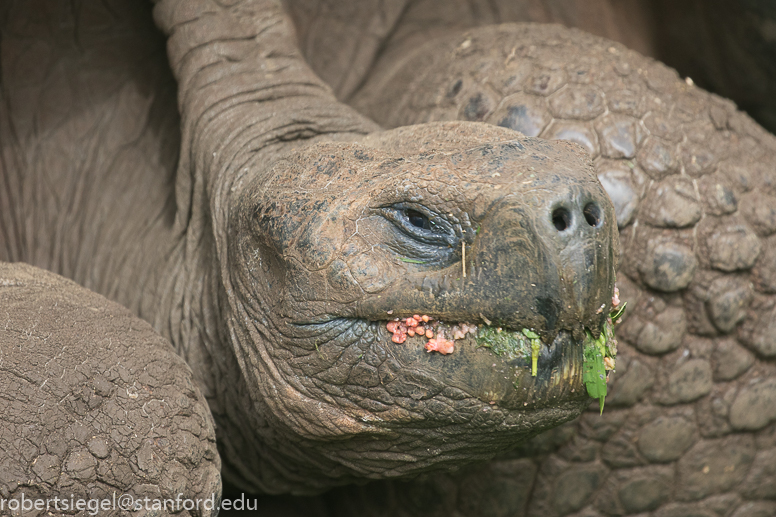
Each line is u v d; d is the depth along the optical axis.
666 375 4.62
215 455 3.51
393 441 3.17
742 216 4.65
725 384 4.73
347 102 6.16
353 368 3.00
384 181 2.97
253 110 4.47
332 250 2.95
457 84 5.04
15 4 5.64
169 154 5.25
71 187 5.49
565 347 2.79
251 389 3.53
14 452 2.90
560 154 2.93
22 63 5.64
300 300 3.04
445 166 2.87
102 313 3.57
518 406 2.87
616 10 7.60
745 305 4.64
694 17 7.50
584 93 4.68
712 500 4.95
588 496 4.84
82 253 5.21
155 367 3.43
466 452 3.16
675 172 4.55
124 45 5.68
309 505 5.39
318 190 3.15
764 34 7.09
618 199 4.41
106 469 3.05
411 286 2.81
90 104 5.61
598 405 4.59
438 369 2.86
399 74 5.81
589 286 2.66
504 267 2.65
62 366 3.16
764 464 4.97
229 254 3.70
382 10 6.66
